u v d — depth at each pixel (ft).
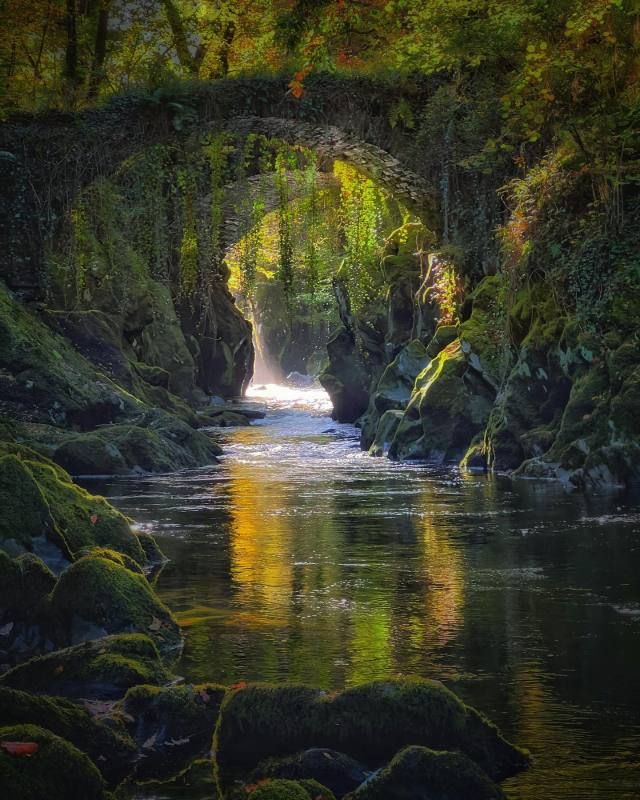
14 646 38.65
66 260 125.80
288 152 127.54
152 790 27.58
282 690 29.35
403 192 124.16
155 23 178.50
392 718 28.48
